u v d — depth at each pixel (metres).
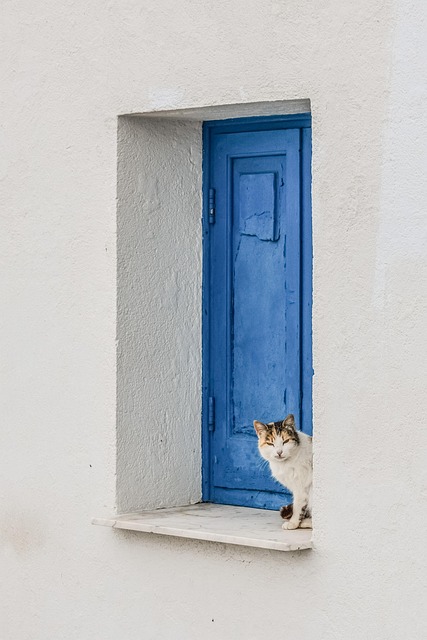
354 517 4.95
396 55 4.81
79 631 5.96
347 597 4.98
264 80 5.18
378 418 4.88
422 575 4.77
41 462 6.10
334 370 4.99
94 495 5.86
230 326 5.97
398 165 4.82
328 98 4.99
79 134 5.87
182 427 6.01
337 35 4.96
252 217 5.87
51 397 6.04
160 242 5.90
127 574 5.75
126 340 5.77
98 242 5.81
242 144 5.88
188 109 5.50
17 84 6.11
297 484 5.32
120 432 5.76
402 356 4.81
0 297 6.24
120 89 5.69
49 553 6.08
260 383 5.87
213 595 5.42
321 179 5.02
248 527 5.43
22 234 6.13
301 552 5.11
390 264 4.84
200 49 5.39
